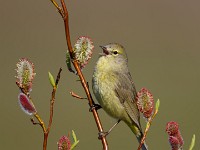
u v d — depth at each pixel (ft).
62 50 68.54
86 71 62.64
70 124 55.26
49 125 16.33
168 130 16.48
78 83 61.52
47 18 73.51
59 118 56.08
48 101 58.13
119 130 54.95
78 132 54.44
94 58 66.18
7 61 65.82
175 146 16.34
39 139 52.01
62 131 53.93
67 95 59.82
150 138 53.16
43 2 75.92
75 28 72.43
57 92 60.18
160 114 59.06
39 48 68.74
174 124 16.46
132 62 70.69
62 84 61.31
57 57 67.15
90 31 72.38
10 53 67.46
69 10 74.95
